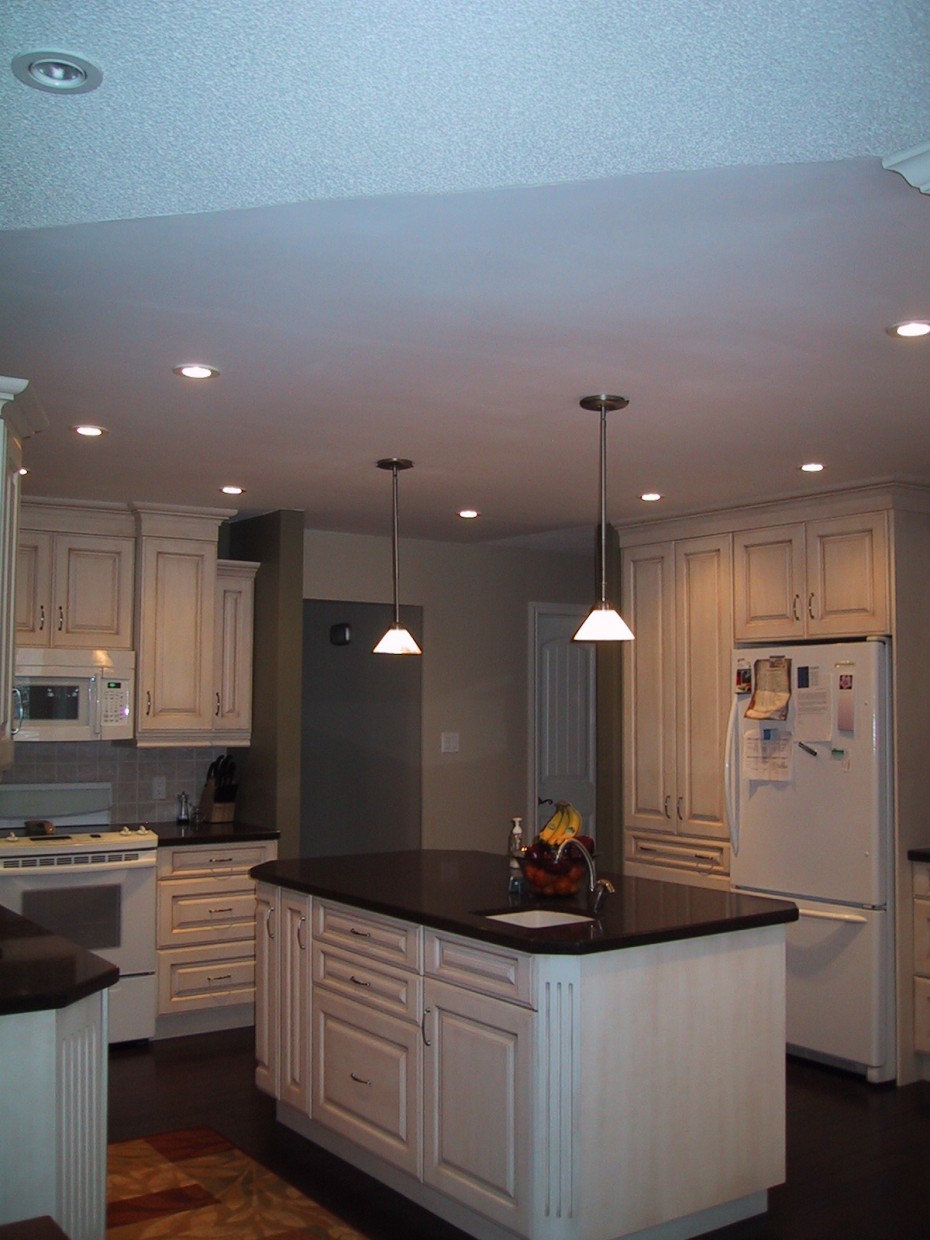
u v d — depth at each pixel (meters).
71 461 4.42
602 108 1.53
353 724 6.73
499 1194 3.06
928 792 4.82
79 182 1.77
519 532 6.29
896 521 4.72
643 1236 3.12
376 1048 3.57
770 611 5.15
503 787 7.03
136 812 5.79
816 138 1.64
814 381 3.30
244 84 1.45
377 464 4.45
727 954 3.30
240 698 5.75
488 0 1.26
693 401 3.51
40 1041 2.45
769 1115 3.38
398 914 3.45
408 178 1.76
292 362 3.13
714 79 1.46
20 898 4.86
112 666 5.31
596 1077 2.98
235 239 2.30
